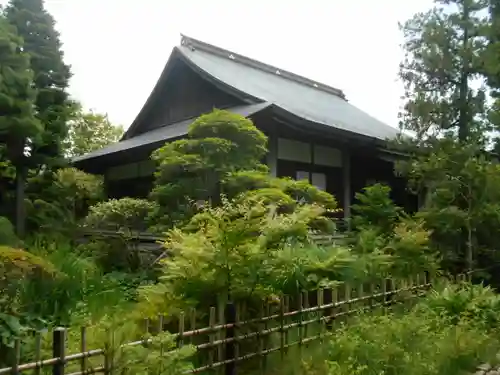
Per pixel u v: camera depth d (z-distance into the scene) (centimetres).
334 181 1205
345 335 426
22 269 449
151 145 1062
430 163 816
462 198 823
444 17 916
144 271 739
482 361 472
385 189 911
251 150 762
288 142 1097
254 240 435
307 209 504
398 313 530
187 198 712
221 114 731
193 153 730
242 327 390
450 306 564
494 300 586
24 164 985
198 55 1474
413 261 688
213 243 419
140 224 896
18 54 864
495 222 811
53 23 1119
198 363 379
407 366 401
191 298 407
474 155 804
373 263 590
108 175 1459
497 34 834
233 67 1538
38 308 463
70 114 1112
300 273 469
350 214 1170
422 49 929
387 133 1292
